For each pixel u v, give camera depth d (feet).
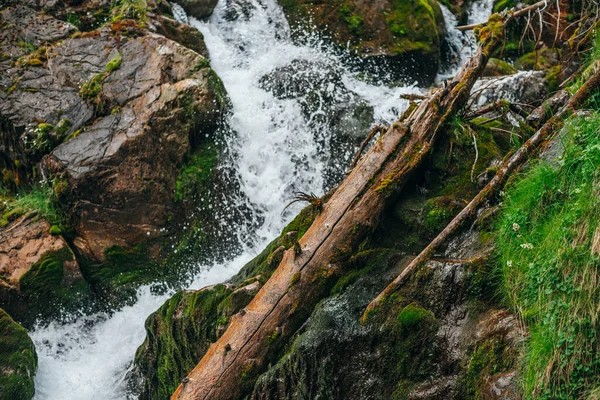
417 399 16.21
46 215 26.16
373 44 32.48
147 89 27.48
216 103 27.71
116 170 26.13
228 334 18.98
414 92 31.55
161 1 31.19
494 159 20.86
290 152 28.96
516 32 34.47
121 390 23.82
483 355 15.72
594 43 23.17
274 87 30.40
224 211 27.25
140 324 25.62
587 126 17.30
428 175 20.79
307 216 21.57
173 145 26.78
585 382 14.01
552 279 15.28
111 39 29.07
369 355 17.29
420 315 16.83
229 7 33.42
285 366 18.17
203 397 18.37
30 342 23.04
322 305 18.63
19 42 29.55
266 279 20.71
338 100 30.25
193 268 26.53
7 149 27.89
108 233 26.07
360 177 20.26
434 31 33.04
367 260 19.34
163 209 26.43
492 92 28.55
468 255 17.72
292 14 33.09
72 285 25.35
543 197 17.04
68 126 27.40
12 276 24.68
